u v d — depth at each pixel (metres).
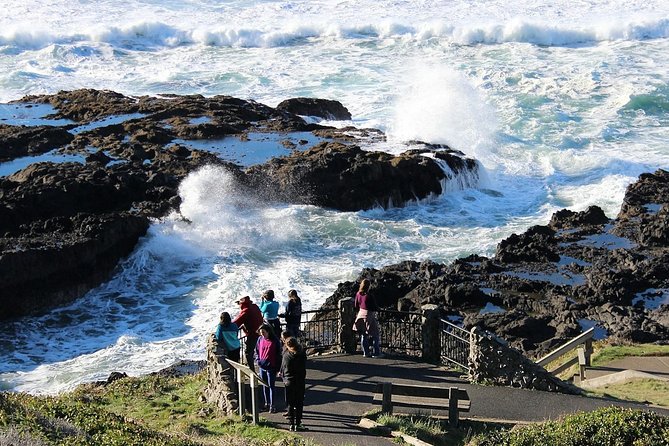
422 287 34.19
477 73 70.38
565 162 52.81
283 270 38.78
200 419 20.55
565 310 31.77
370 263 39.69
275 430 18.88
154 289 37.75
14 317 34.88
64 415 17.45
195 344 32.66
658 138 56.69
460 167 49.25
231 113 56.66
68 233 38.66
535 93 65.38
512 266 36.66
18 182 43.34
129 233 39.53
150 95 65.50
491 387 21.67
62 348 32.81
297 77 71.31
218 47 82.19
